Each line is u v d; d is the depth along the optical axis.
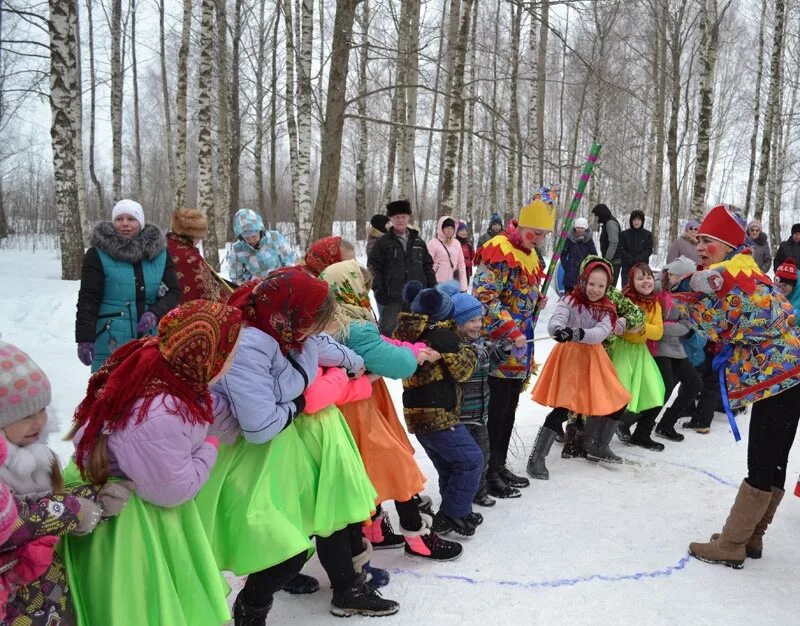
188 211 4.90
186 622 2.16
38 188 28.55
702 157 13.16
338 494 2.83
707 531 4.00
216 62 23.30
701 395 6.00
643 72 24.50
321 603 3.15
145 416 2.08
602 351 4.78
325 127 7.14
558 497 4.46
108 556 2.08
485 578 3.39
